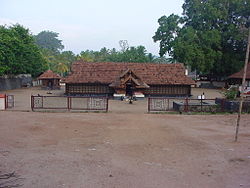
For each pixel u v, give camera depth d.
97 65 36.47
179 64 37.72
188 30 48.69
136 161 8.22
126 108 22.42
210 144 10.47
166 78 35.28
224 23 53.69
